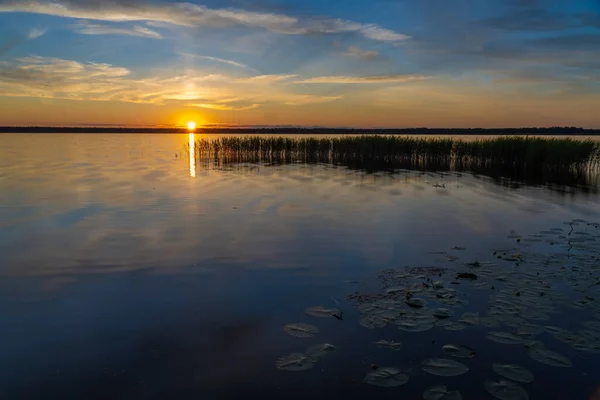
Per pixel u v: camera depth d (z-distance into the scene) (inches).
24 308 205.2
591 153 766.5
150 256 282.5
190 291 225.9
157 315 198.2
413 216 406.6
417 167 893.8
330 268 261.4
